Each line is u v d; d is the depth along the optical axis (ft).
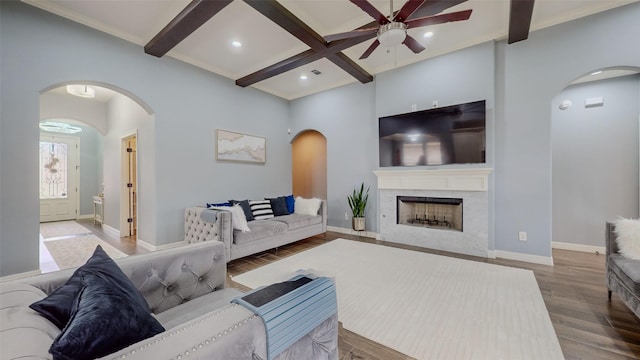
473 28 10.78
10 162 8.62
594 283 8.54
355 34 8.38
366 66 14.28
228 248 10.23
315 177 20.24
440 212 13.51
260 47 12.12
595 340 5.60
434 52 12.71
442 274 9.38
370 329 6.08
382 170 14.75
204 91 14.02
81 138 23.97
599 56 9.54
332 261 10.95
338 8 9.42
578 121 12.44
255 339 2.32
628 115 11.55
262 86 17.17
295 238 13.37
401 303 7.26
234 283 8.91
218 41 11.59
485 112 11.50
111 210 17.13
